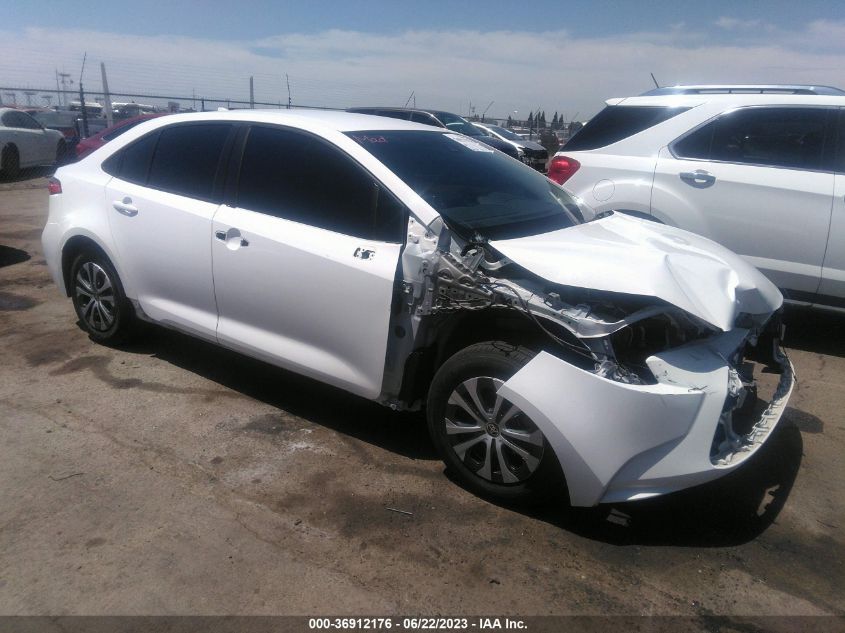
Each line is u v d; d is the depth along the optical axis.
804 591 2.78
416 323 3.33
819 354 5.42
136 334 4.98
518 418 3.09
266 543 2.96
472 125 18.38
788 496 3.43
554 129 32.59
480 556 2.92
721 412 2.90
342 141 3.72
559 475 3.05
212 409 4.16
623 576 2.83
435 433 3.39
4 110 15.49
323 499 3.29
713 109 5.62
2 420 3.94
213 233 4.01
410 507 3.24
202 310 4.24
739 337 3.28
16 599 2.61
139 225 4.42
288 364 3.84
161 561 2.83
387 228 3.46
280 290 3.74
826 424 4.21
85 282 4.97
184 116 4.47
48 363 4.76
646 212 5.80
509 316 3.24
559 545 3.01
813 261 5.26
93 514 3.12
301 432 3.92
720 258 3.58
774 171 5.34
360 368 3.53
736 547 3.04
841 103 5.21
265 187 3.92
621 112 6.05
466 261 3.20
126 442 3.75
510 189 4.03
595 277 2.99
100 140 14.52
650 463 2.86
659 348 3.14
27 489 3.29
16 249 8.26
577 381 2.88
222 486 3.37
